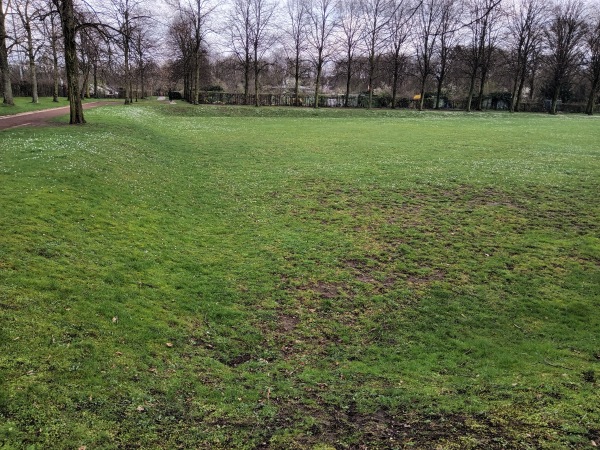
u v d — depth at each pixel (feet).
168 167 72.33
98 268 33.06
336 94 300.40
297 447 18.58
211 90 289.53
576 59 264.72
